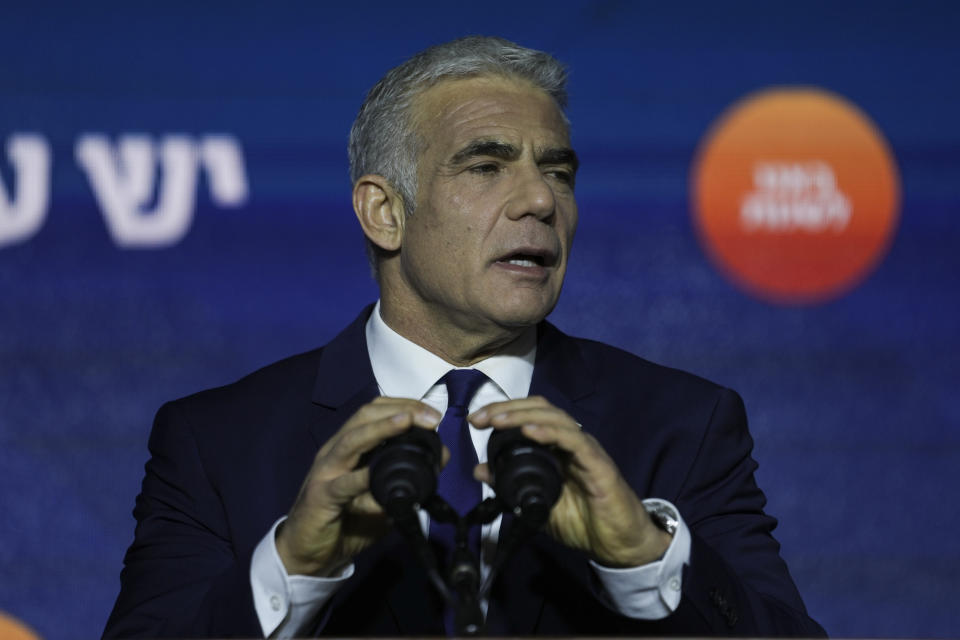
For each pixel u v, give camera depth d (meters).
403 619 6.52
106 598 10.49
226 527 7.08
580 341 7.93
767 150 11.22
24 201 10.62
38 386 10.55
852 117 11.28
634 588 5.84
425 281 7.07
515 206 6.83
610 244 11.03
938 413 11.09
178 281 10.73
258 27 10.91
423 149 7.10
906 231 11.22
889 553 10.94
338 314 10.84
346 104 10.97
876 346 11.10
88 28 10.76
